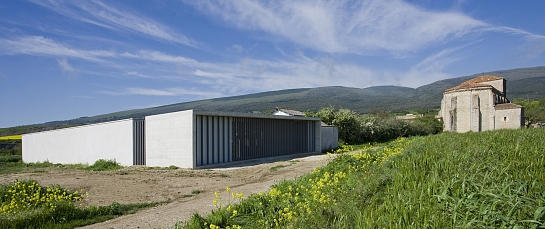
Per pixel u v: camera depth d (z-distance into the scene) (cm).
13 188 1034
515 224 393
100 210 855
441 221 444
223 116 2047
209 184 1270
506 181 550
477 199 488
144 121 2200
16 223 724
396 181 630
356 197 648
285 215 597
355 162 1120
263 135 2369
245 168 1742
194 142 1819
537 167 662
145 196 1070
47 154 3403
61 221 768
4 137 6600
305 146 2825
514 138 1246
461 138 1481
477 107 4869
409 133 5100
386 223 460
